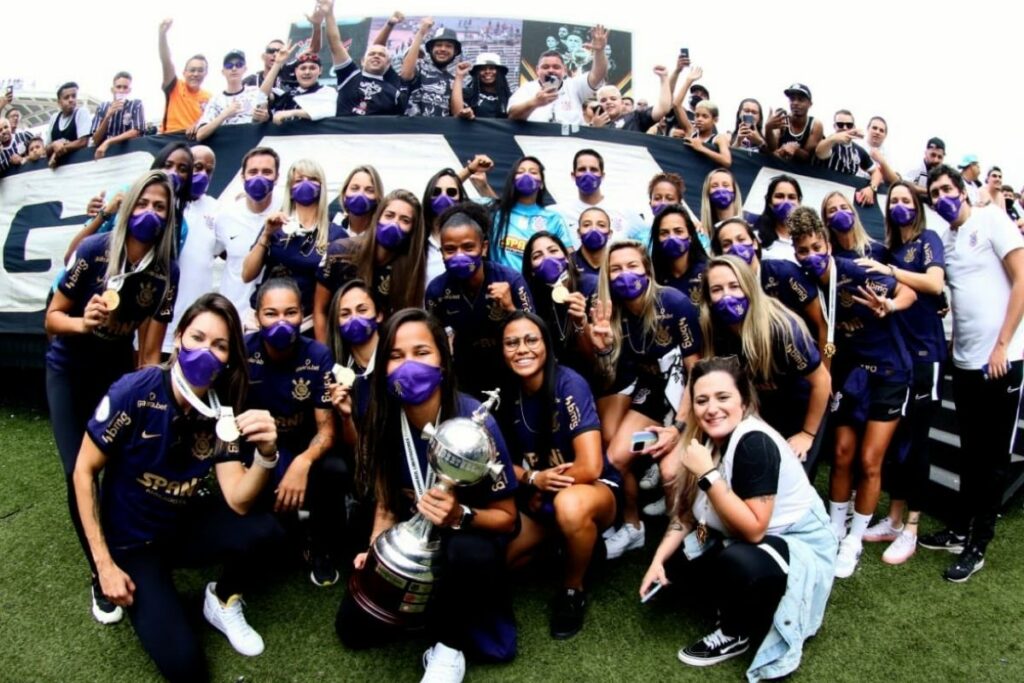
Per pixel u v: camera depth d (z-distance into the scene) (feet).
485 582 7.23
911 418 10.20
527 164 12.16
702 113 16.76
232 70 16.03
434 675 7.13
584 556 8.22
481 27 39.01
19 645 7.82
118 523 7.49
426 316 7.54
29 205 16.60
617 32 39.88
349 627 7.66
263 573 9.45
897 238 11.17
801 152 16.43
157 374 7.45
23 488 11.87
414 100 16.65
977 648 8.04
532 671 7.57
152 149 15.84
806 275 10.53
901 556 10.14
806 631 7.59
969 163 19.25
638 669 7.64
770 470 7.55
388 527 8.09
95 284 9.28
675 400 10.00
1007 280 10.14
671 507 9.14
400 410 7.73
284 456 9.25
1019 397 10.06
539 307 10.68
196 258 12.87
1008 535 11.17
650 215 15.47
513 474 7.72
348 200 11.54
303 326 11.23
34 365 16.01
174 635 7.09
